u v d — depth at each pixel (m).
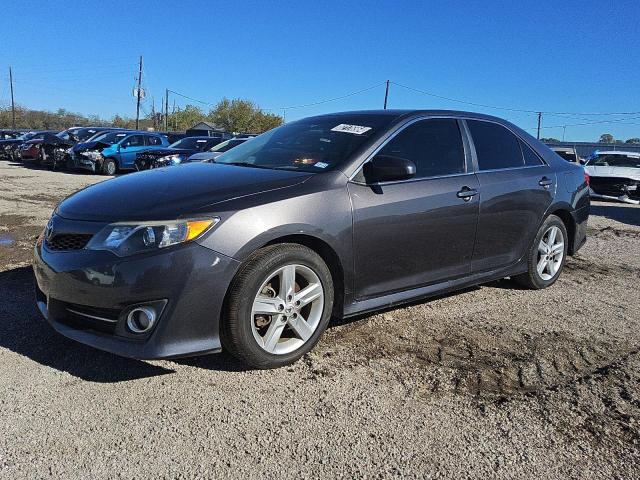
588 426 2.84
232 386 3.16
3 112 74.00
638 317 4.54
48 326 3.92
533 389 3.22
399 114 4.29
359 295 3.73
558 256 5.37
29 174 18.61
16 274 5.18
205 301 3.03
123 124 79.94
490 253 4.59
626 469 2.50
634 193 13.60
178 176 3.71
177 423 2.78
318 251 3.56
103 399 2.99
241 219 3.12
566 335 4.07
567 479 2.43
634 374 3.43
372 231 3.67
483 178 4.48
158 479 2.36
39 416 2.80
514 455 2.59
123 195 3.39
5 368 3.28
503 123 5.05
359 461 2.52
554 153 5.51
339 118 4.45
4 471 2.38
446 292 4.33
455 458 2.56
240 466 2.46
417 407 2.99
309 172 3.69
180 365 3.41
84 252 3.07
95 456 2.50
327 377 3.29
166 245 2.96
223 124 82.69
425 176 4.10
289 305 3.35
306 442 2.65
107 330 3.11
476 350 3.74
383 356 3.60
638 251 7.41
